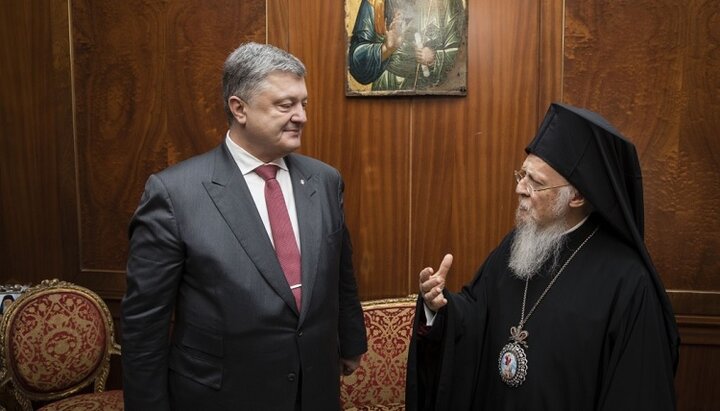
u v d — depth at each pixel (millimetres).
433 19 2678
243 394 1565
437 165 2789
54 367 2562
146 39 2900
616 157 1469
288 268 1641
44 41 2979
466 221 2801
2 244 3139
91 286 3066
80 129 3008
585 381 1466
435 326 1671
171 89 2906
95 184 3025
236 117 1612
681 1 2562
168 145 2938
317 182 1797
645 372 1388
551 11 2639
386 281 2865
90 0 2924
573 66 2654
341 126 2805
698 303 2654
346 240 1933
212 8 2830
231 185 1613
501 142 2738
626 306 1441
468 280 2830
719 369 2703
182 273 1604
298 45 2777
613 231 1569
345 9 2703
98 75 2961
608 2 2605
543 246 1562
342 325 1972
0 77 3033
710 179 2615
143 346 1568
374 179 2818
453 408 1708
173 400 1618
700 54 2572
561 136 1507
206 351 1569
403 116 2781
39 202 3080
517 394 1537
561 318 1517
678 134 2617
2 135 3068
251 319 1556
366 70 2732
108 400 2473
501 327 1632
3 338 2439
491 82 2715
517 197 2750
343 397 2502
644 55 2605
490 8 2674
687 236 2654
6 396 2811
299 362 1615
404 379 2537
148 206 1580
